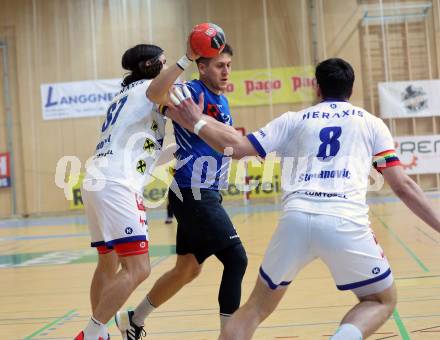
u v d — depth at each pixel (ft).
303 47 108.47
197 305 29.73
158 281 23.18
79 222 91.91
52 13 110.83
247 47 109.19
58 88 110.52
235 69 109.40
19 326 27.40
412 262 38.27
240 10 109.19
